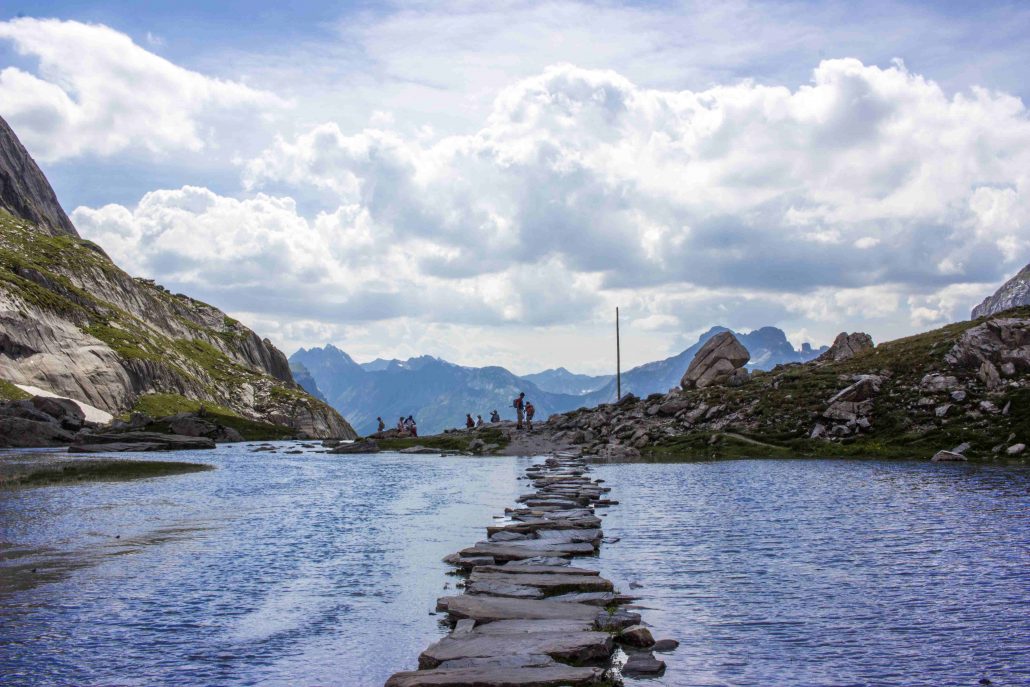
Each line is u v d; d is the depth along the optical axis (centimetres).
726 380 7131
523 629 1338
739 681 1138
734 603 1552
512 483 4138
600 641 1259
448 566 1966
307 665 1241
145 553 2128
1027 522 2431
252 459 6725
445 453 7088
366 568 1939
